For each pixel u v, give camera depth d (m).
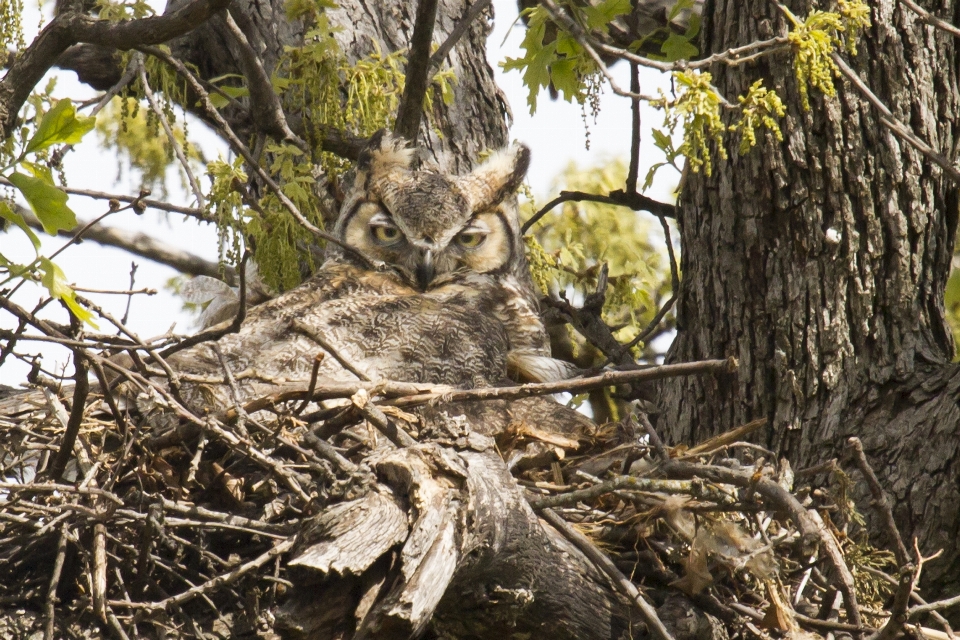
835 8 9.52
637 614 7.36
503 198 12.55
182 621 7.88
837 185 9.62
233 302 11.54
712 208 10.26
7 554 7.86
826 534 6.79
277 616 6.14
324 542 6.16
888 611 8.08
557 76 11.02
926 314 9.68
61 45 8.55
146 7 10.83
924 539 8.86
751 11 9.91
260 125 11.23
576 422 9.68
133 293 7.25
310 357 9.47
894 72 9.66
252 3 13.11
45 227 7.10
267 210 10.99
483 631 7.26
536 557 6.97
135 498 7.93
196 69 11.82
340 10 13.11
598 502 8.08
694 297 10.50
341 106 12.37
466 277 12.12
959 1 10.00
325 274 11.88
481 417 9.62
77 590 8.01
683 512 7.37
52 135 7.16
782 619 7.20
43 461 8.54
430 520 6.22
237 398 8.61
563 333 14.45
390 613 5.83
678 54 11.59
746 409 9.92
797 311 9.71
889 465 9.15
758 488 6.89
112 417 8.70
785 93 9.70
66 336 7.48
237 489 8.09
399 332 9.99
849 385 9.54
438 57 12.06
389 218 12.05
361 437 8.41
